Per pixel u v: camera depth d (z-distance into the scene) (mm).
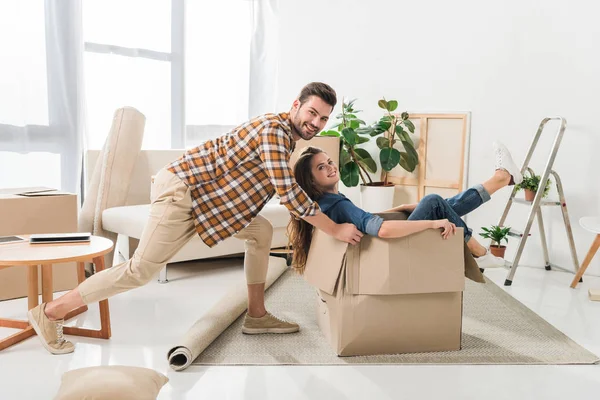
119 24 4367
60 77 3967
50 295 2676
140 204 4207
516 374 2273
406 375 2248
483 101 4312
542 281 3785
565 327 2883
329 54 4891
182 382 2164
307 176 2461
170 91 4723
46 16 3885
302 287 3508
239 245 3855
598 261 3967
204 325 2512
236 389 2113
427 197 2564
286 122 2223
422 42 4527
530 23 4074
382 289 2326
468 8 4305
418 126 4629
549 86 4035
